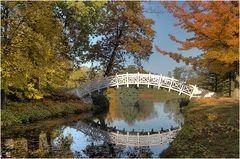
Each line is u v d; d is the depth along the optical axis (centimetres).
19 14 1642
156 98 6600
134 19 3334
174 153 995
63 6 2503
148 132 1833
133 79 2969
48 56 1883
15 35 1645
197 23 1642
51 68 2123
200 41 1683
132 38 3375
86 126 1903
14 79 1688
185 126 1377
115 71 3522
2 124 1552
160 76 2931
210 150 895
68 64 2533
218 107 1759
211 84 3105
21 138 1347
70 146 1254
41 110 2022
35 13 1691
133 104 4459
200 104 2131
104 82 2998
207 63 1877
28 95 1997
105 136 1609
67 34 2902
